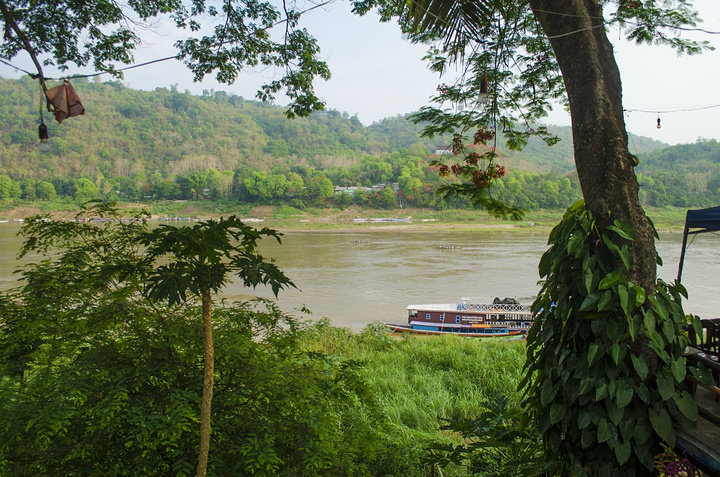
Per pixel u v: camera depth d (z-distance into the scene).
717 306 21.84
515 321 17.92
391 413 8.82
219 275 2.70
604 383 2.76
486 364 11.52
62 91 3.40
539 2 3.45
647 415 2.76
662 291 2.89
